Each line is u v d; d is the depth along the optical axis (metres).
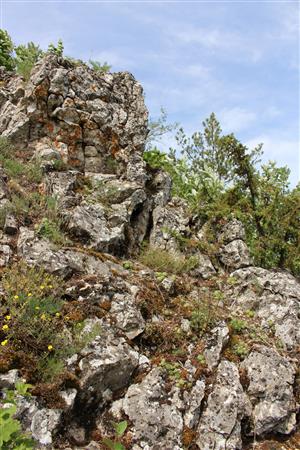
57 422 5.51
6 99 11.11
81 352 6.22
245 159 11.21
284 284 8.83
